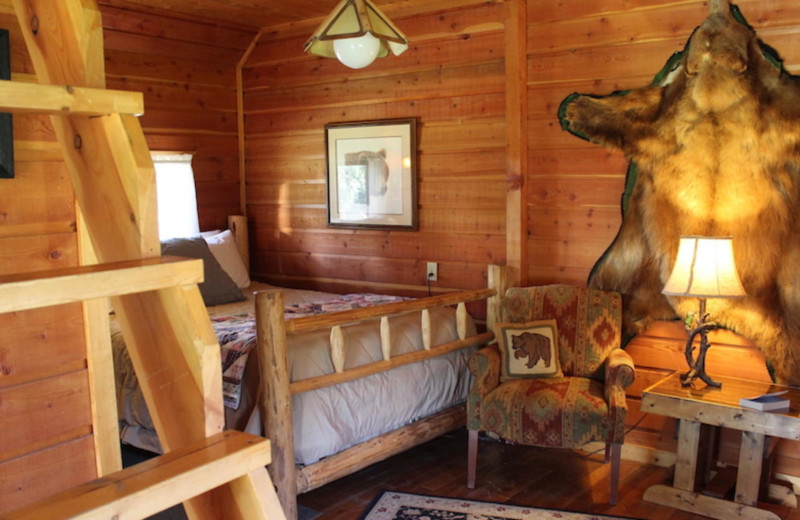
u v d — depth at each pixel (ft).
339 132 15.98
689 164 11.30
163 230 15.83
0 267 5.04
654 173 11.73
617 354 11.54
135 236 3.11
